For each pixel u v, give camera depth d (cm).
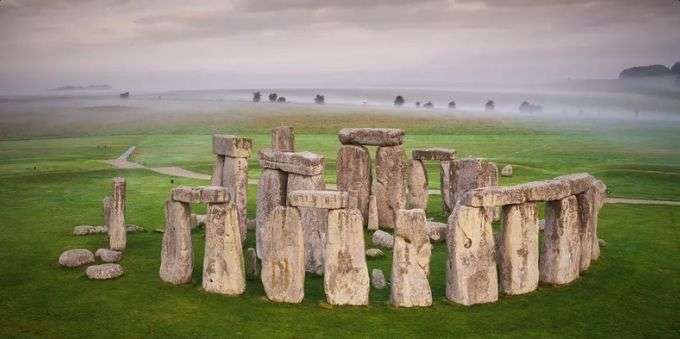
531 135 10744
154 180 5581
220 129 12069
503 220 2464
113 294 2422
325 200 2291
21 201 4419
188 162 7081
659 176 5541
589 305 2375
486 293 2361
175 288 2484
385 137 3641
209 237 2441
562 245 2570
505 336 2091
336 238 2306
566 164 6581
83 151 8219
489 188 2398
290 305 2322
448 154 3909
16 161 6925
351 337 2061
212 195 2417
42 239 3272
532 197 2442
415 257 2302
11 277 2627
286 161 2884
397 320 2195
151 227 3616
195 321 2172
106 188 5050
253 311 2261
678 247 3191
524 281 2472
